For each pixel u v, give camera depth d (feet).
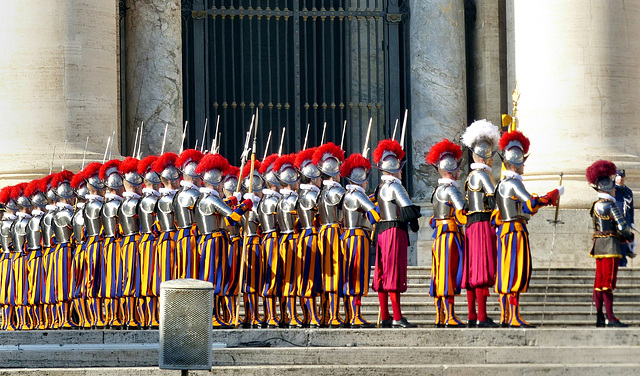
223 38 284.00
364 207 165.68
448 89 272.10
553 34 238.89
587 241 228.22
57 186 192.95
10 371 131.75
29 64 230.48
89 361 144.87
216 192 170.60
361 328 160.15
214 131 281.74
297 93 286.25
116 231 182.60
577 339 154.20
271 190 177.99
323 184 173.17
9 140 230.48
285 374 135.23
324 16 287.89
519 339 153.17
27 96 230.48
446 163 167.73
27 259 200.44
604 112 236.22
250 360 143.02
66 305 192.13
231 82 286.25
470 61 285.84
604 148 235.20
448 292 165.37
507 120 175.11
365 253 167.53
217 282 170.40
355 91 290.15
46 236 194.39
